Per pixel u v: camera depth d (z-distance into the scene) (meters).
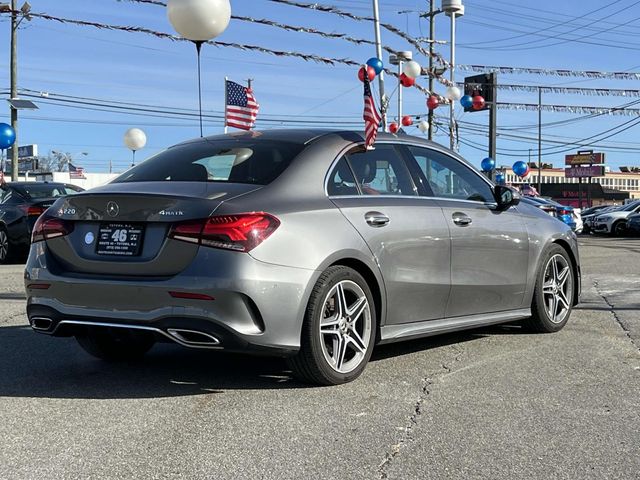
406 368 4.92
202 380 4.62
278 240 4.05
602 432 3.65
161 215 4.05
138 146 16.17
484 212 5.56
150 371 4.86
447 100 19.33
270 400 4.16
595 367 4.98
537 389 4.42
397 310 4.79
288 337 4.08
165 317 3.95
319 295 4.21
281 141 4.78
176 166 4.74
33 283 4.39
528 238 5.91
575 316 7.05
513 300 5.80
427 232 4.95
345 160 4.75
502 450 3.39
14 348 5.55
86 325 4.21
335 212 4.43
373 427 3.70
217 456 3.31
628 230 26.61
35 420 3.81
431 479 3.06
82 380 4.63
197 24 8.36
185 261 3.96
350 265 4.51
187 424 3.75
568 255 6.48
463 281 5.25
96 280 4.14
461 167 5.71
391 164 5.08
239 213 3.97
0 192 13.29
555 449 3.41
